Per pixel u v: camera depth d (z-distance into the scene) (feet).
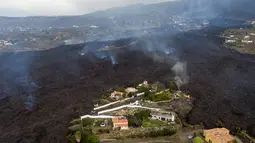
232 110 272.72
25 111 282.36
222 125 240.94
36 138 214.28
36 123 244.01
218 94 318.24
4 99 323.57
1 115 276.00
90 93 321.73
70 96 316.81
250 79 375.66
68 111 263.90
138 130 229.45
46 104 297.33
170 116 246.88
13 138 216.74
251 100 298.35
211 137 211.82
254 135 223.92
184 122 250.98
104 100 294.46
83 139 212.84
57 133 220.02
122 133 225.97
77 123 240.94
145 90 315.78
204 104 287.28
